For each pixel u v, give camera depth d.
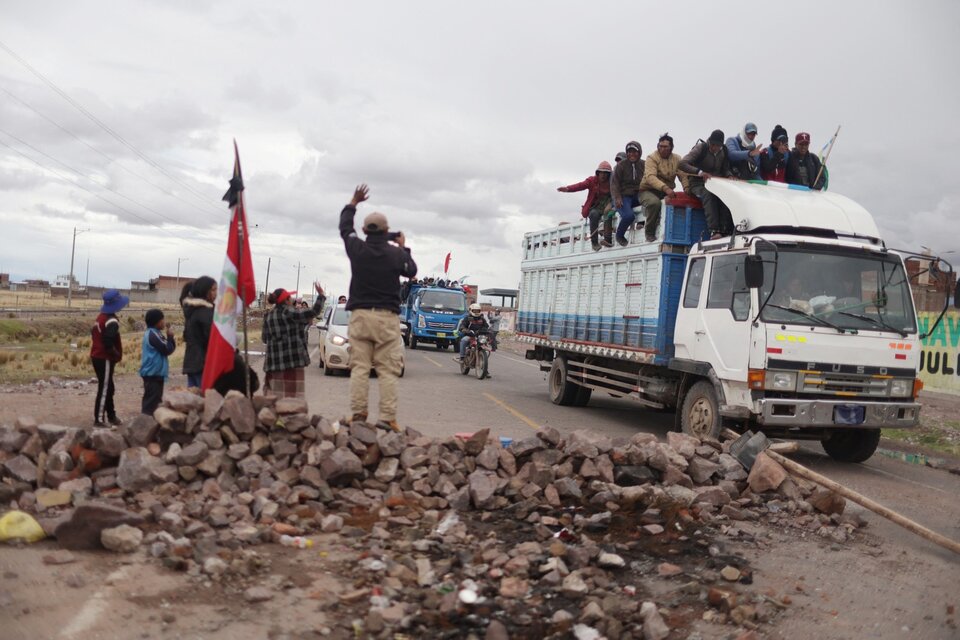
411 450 6.97
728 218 11.16
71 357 21.31
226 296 7.68
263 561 4.86
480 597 4.45
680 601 4.68
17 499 5.86
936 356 20.28
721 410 9.88
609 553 5.40
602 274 13.51
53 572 4.51
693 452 7.86
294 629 3.93
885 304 9.89
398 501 6.38
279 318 9.13
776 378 9.29
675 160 11.77
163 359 8.84
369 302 7.42
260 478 6.37
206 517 5.61
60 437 6.37
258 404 6.81
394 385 7.53
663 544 5.87
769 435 10.16
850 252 9.85
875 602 4.98
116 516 5.04
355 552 5.23
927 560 6.03
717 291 10.31
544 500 6.73
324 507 6.27
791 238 9.69
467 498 6.55
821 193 11.11
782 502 7.35
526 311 17.36
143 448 6.23
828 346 9.41
